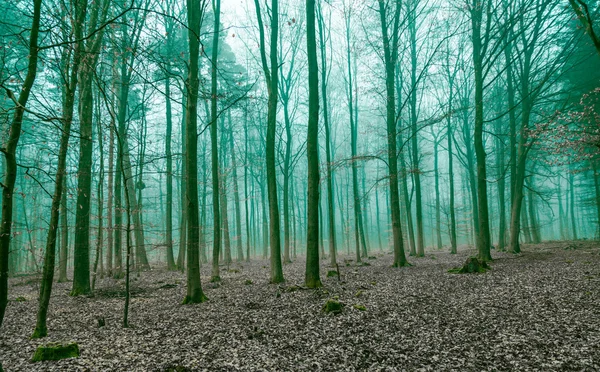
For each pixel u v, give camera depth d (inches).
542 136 522.3
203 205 1047.0
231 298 415.8
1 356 233.5
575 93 826.2
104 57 417.1
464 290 389.4
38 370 206.2
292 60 971.3
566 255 651.5
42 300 277.6
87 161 480.1
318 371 197.5
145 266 838.5
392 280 487.5
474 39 680.4
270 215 521.3
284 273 665.6
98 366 211.9
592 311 273.4
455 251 981.8
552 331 239.1
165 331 287.4
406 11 827.4
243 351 231.6
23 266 1053.2
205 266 962.7
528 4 658.2
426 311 308.2
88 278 495.2
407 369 195.3
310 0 450.6
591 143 453.4
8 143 165.3
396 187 695.1
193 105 402.6
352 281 489.4
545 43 719.1
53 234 267.6
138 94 914.1
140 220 814.5
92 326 313.4
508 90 838.5
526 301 320.5
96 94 559.8
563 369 183.9
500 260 649.6
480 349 217.9
